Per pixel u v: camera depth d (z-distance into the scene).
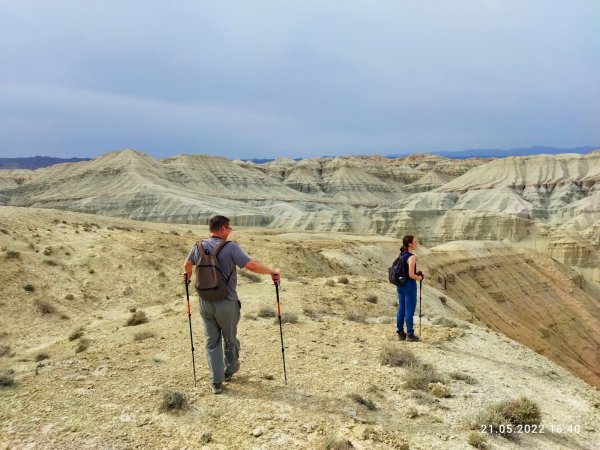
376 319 13.77
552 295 84.38
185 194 168.50
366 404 7.11
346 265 47.44
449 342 11.13
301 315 13.78
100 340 13.95
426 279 55.22
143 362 8.80
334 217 151.00
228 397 7.10
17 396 6.98
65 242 31.05
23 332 19.53
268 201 197.00
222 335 7.67
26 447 5.51
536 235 132.00
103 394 7.12
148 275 27.78
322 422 6.43
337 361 9.09
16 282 23.42
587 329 79.56
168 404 6.61
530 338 65.19
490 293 77.12
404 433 6.41
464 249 85.38
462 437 6.45
